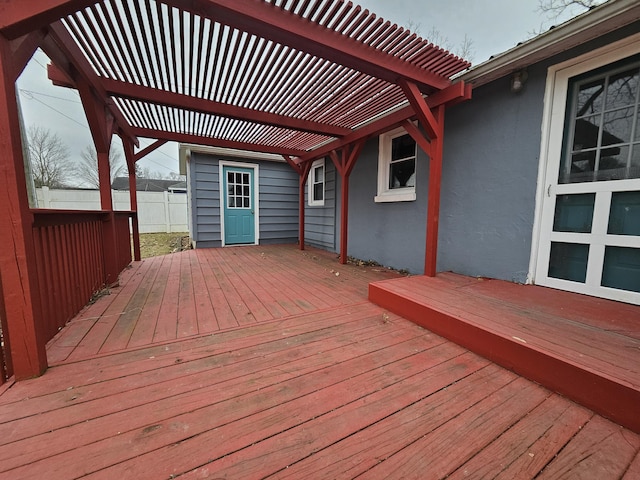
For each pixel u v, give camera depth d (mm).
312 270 4152
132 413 1195
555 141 2404
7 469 926
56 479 897
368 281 3502
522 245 2670
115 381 1419
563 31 2094
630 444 1050
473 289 2496
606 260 2195
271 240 7391
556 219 2453
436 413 1210
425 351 1748
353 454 1004
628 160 2061
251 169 7035
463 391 1359
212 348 1771
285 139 4992
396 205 4117
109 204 3166
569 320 1786
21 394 1305
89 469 933
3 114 1295
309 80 2777
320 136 4719
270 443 1049
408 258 3959
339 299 2785
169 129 4496
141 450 1010
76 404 1245
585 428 1129
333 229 5891
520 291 2424
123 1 1784
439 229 3449
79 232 2416
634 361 1302
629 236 2074
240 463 965
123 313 2373
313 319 2260
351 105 3344
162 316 2309
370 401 1284
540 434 1097
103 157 3094
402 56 2359
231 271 4066
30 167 4184
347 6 1868
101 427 1113
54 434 1075
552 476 923
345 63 2262
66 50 2010
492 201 2879
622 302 2115
